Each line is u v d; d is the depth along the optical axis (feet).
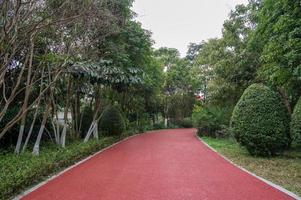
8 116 36.65
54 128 43.39
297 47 29.53
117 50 48.49
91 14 30.14
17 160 27.40
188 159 38.70
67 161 33.32
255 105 38.19
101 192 22.59
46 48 33.17
